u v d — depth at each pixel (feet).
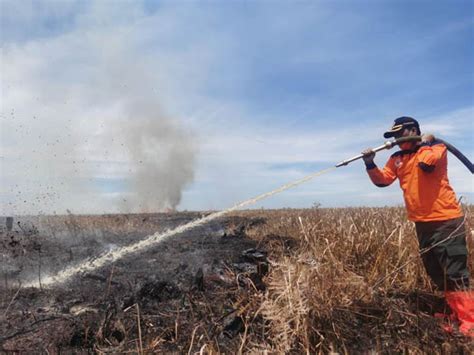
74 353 11.69
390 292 15.79
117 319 13.51
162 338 12.50
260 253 23.34
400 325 13.01
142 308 14.70
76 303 15.44
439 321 13.69
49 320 13.62
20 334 12.67
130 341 12.38
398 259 16.94
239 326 13.11
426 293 15.96
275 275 14.79
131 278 19.07
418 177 14.58
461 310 13.70
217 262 22.72
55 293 16.63
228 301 15.10
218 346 11.88
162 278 18.63
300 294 12.59
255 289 14.32
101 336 12.37
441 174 14.42
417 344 12.40
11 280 18.94
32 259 23.84
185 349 11.85
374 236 18.52
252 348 11.58
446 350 12.14
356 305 13.55
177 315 13.50
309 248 19.94
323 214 35.24
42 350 11.76
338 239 18.85
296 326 11.98
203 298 15.44
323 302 12.75
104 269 21.15
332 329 12.37
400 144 15.17
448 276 14.21
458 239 14.15
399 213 27.25
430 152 14.19
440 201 14.29
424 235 14.73
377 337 12.58
